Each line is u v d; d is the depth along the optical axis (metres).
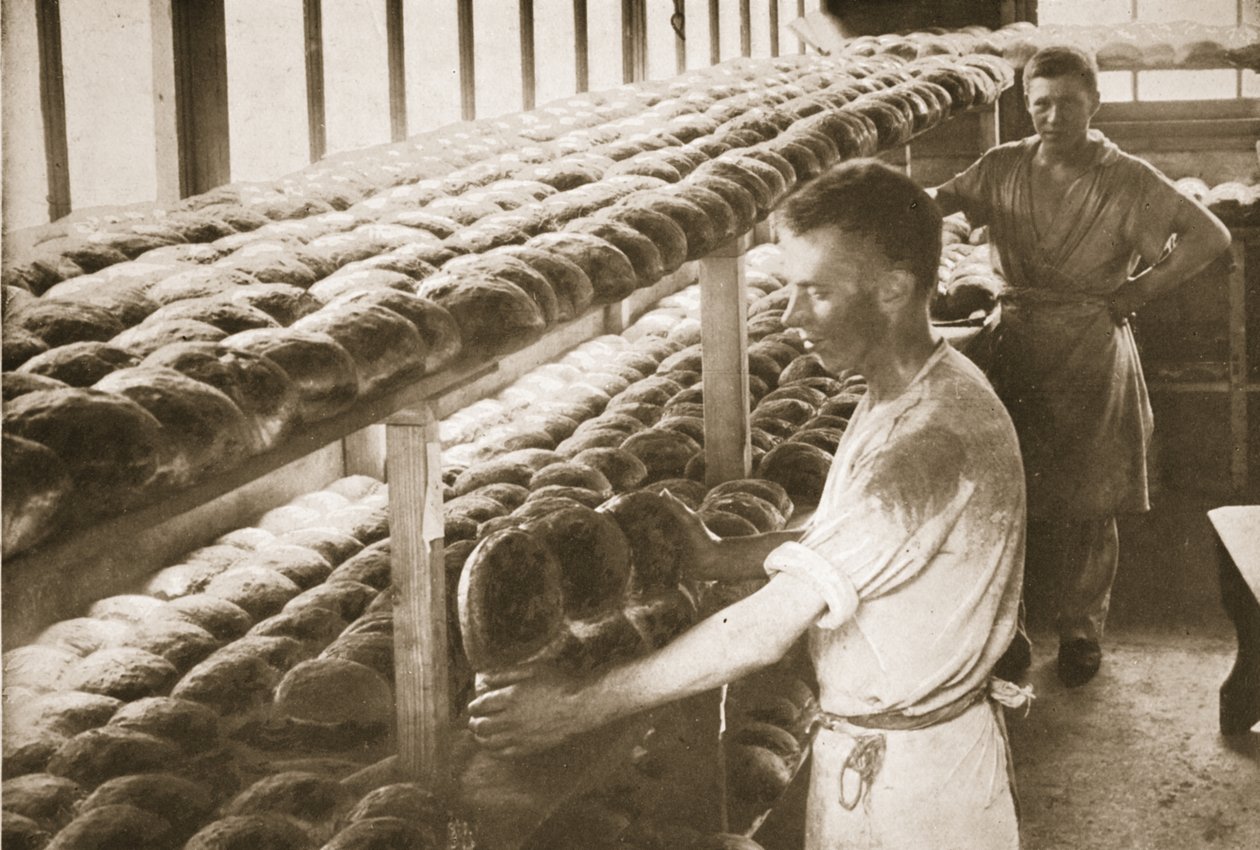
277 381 1.65
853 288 2.05
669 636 2.20
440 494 2.01
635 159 3.11
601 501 2.67
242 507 2.91
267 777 1.89
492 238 2.45
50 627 2.20
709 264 3.24
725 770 2.79
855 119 3.70
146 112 3.12
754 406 3.97
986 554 2.04
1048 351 4.65
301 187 2.96
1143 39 6.48
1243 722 4.21
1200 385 6.54
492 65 4.54
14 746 1.81
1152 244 4.59
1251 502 6.49
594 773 2.06
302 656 2.15
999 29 6.77
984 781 2.12
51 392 1.41
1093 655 4.68
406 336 1.88
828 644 2.13
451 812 1.84
